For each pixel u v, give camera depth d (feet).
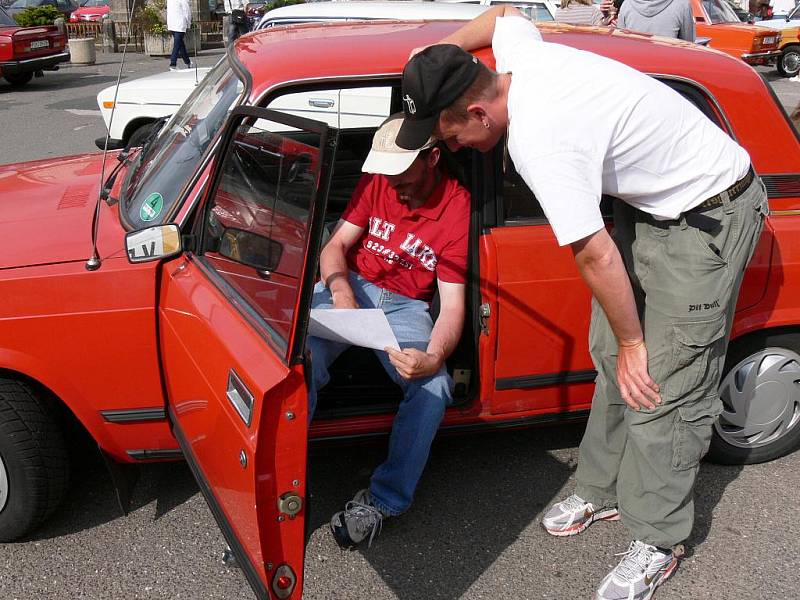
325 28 11.06
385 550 9.52
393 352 8.41
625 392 8.09
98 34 67.21
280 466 6.22
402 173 8.84
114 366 8.59
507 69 7.76
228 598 8.75
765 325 10.03
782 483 10.86
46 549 9.43
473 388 9.73
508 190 9.32
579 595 8.92
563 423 10.36
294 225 6.31
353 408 9.51
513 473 11.03
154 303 8.43
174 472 10.85
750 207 7.79
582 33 10.52
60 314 8.36
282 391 6.05
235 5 46.19
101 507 10.16
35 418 8.87
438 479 10.87
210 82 10.62
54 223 9.46
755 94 9.78
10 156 28.37
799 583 9.08
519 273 9.26
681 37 23.07
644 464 8.47
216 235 8.07
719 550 9.61
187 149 9.45
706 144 7.59
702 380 8.14
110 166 12.05
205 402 7.37
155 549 9.46
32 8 58.13
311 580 9.04
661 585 9.05
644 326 8.27
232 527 6.96
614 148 7.16
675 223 7.79
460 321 9.16
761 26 50.01
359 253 10.06
